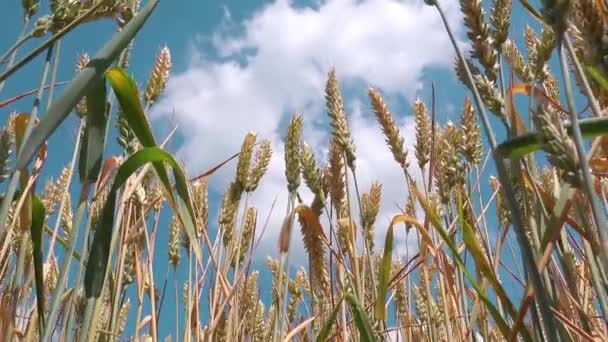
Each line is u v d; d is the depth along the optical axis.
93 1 0.29
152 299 0.48
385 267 0.39
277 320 0.49
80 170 0.33
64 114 0.28
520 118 0.27
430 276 0.55
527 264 0.21
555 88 0.42
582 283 0.39
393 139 0.52
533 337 0.26
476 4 0.27
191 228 0.36
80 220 0.33
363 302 0.46
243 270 0.52
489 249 0.34
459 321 0.42
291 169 0.52
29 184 0.35
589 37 0.20
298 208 0.48
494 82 0.27
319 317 0.56
